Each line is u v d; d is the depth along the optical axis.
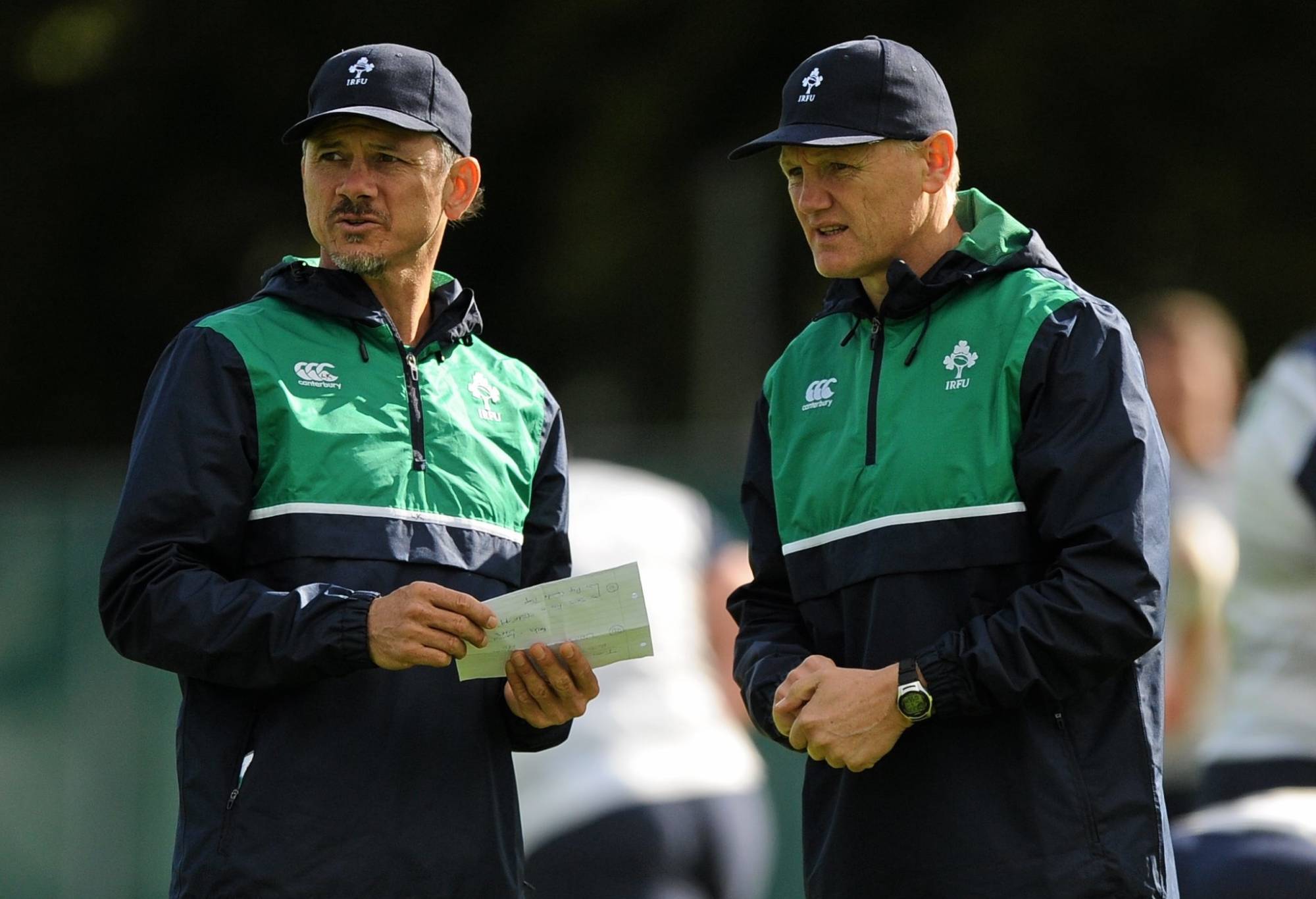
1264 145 45.75
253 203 49.62
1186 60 45.66
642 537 21.25
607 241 46.97
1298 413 18.09
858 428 14.20
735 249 47.03
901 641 13.77
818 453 14.51
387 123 14.37
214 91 49.09
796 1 45.59
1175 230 45.59
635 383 48.25
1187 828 15.66
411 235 14.48
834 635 14.32
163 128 49.69
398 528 14.11
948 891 13.54
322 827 13.64
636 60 46.44
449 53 47.62
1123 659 13.14
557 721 14.18
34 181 50.16
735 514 29.03
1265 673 18.36
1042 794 13.35
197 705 14.02
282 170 49.66
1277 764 18.12
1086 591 13.05
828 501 14.25
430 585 13.41
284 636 13.30
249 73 48.69
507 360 15.44
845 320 14.89
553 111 47.22
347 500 14.01
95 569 31.48
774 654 14.56
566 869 20.06
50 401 51.38
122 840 31.03
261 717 13.91
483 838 14.18
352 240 14.27
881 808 13.94
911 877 13.73
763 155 47.25
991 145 44.81
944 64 45.03
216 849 13.62
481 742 14.40
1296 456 17.97
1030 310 13.77
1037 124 44.88
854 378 14.47
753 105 46.75
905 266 14.09
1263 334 45.66
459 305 14.95
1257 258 45.50
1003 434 13.66
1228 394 24.12
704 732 20.83
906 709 13.26
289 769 13.73
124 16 48.44
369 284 14.68
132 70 48.78
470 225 48.31
